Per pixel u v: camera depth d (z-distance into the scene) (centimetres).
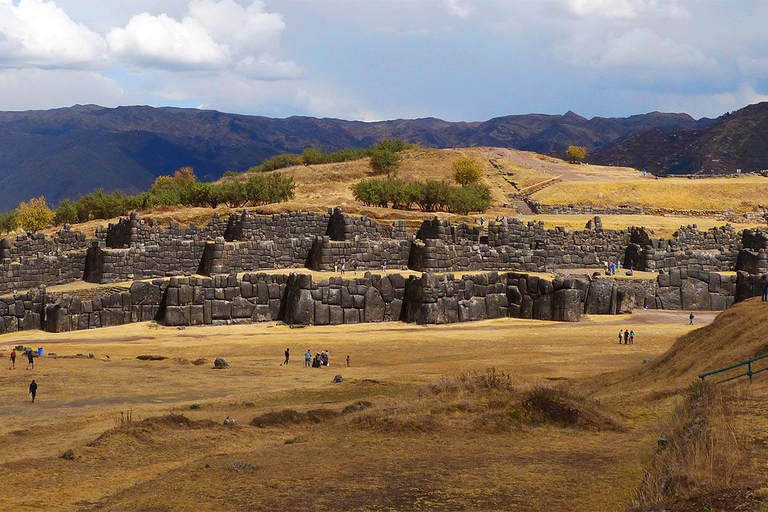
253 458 2678
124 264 8888
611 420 3119
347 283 8200
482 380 3581
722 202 14388
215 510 2097
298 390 4825
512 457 2588
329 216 10312
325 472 2448
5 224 13750
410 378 5153
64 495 2447
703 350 4128
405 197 13175
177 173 19600
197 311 8044
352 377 5288
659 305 8912
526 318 8431
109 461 2953
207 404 4394
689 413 2411
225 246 9075
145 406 4372
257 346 6856
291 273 8375
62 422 3925
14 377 5209
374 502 2116
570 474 2323
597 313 8562
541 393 3275
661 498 1658
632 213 13575
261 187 13462
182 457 3005
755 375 3000
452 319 8194
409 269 9381
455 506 2056
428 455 2656
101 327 7906
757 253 9381
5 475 2725
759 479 1623
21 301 7694
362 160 18675
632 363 5672
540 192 15188
